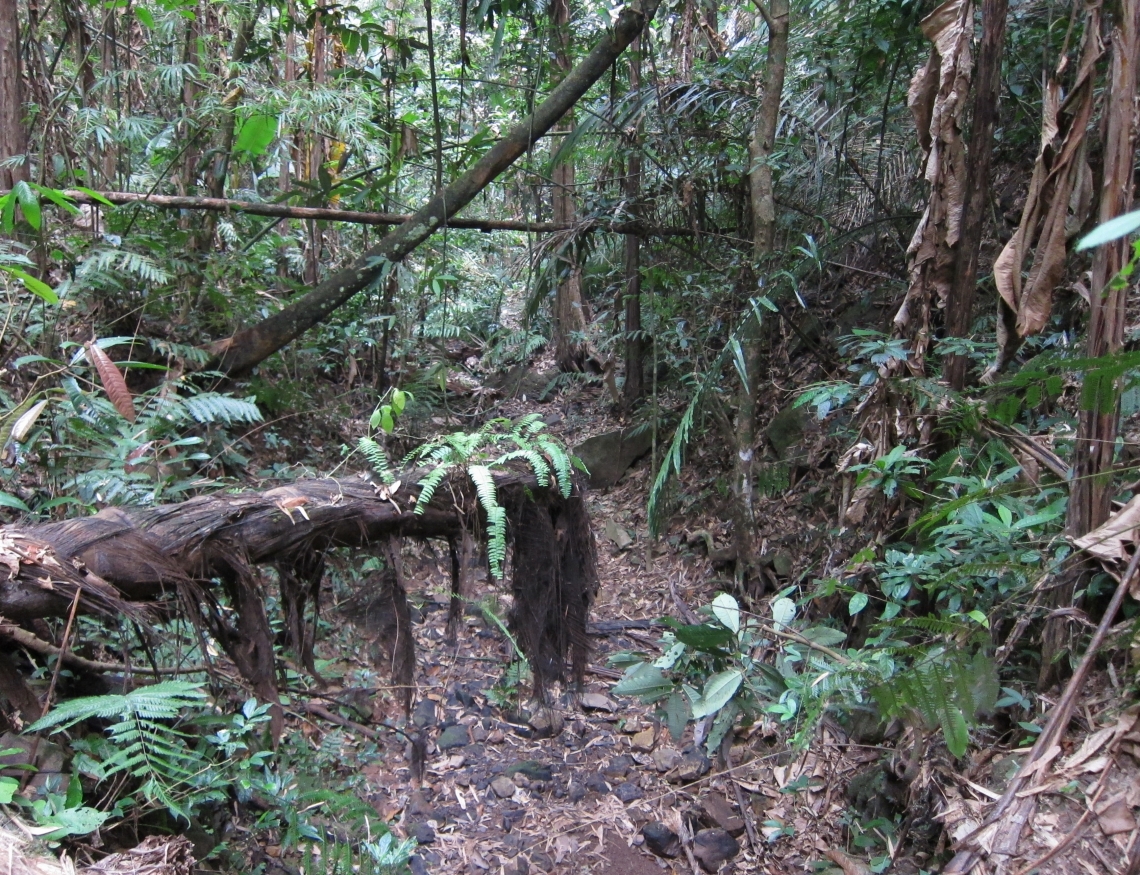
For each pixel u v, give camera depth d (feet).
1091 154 7.75
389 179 15.75
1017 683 7.06
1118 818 4.91
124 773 6.21
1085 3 5.98
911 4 11.81
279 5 15.61
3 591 5.31
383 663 7.30
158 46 16.55
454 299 21.39
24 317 9.86
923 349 8.31
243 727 6.88
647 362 20.17
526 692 11.08
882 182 13.93
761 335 12.34
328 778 8.70
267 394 15.44
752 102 14.21
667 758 10.03
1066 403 8.12
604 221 13.93
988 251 11.46
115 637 7.52
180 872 4.91
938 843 6.61
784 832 8.43
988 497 6.68
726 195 14.82
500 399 22.98
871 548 7.66
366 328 19.21
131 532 5.79
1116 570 5.42
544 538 7.48
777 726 9.73
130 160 15.93
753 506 13.16
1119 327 5.65
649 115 14.46
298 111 14.43
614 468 18.56
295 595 6.77
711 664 8.25
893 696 5.78
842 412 13.50
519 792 9.41
